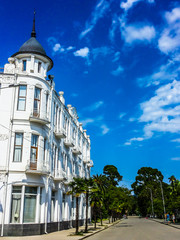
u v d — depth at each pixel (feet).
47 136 80.74
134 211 457.68
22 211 67.72
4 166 69.77
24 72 77.92
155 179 288.30
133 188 293.64
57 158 91.81
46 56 82.89
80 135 138.41
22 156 71.36
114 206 174.29
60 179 84.17
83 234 76.54
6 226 65.67
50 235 68.85
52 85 86.07
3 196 67.67
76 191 78.54
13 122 73.36
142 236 72.13
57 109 93.45
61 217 90.17
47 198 75.97
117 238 66.80
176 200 151.33
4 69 77.56
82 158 141.08
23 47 82.33
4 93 75.31
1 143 71.67
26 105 75.25
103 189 126.31
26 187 70.33
